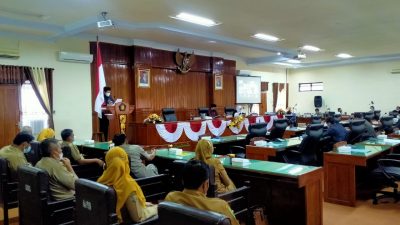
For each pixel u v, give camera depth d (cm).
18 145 354
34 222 264
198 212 141
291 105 1608
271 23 725
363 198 446
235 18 677
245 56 1274
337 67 1473
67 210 268
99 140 790
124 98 902
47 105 743
